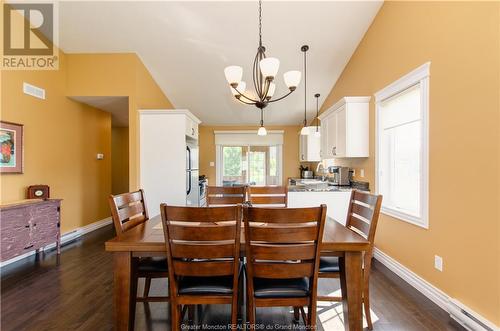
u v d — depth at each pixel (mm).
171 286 1440
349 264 1518
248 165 7070
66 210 3967
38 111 3395
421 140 2320
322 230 1327
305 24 3264
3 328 1803
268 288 1445
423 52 2297
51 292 2305
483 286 1698
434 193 2160
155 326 1847
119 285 1549
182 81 4582
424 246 2291
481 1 1700
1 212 2604
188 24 3270
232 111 5930
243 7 3000
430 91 2205
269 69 1976
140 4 2961
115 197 1766
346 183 4059
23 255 3129
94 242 3844
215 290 1459
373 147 3256
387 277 2627
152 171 3885
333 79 4531
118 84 3822
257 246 1349
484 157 1690
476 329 1688
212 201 2598
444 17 2037
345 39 3547
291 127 7020
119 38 3518
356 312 1516
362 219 1999
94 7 3000
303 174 6648
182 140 3887
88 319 1904
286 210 1295
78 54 3852
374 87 3215
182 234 1373
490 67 1642
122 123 6004
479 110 1724
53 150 3676
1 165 2887
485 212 1684
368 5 3012
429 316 1933
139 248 1472
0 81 2889
